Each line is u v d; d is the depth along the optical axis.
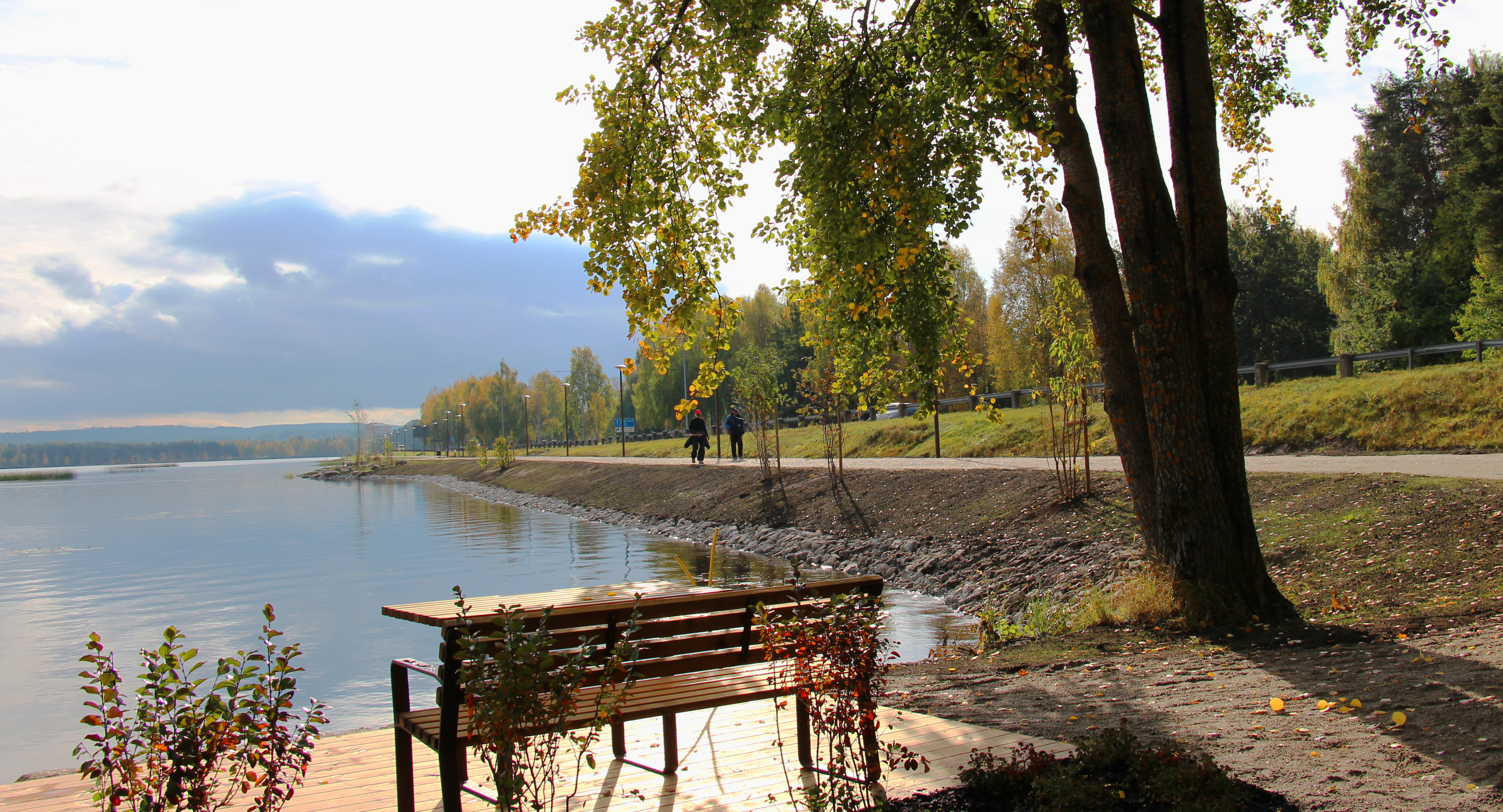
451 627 3.91
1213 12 12.37
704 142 10.59
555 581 20.73
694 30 9.56
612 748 5.34
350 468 132.38
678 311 10.09
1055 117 10.08
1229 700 5.93
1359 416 22.03
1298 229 60.06
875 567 19.06
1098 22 9.39
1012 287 49.69
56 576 24.95
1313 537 12.82
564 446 115.75
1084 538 16.02
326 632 15.95
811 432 45.72
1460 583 9.77
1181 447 9.30
